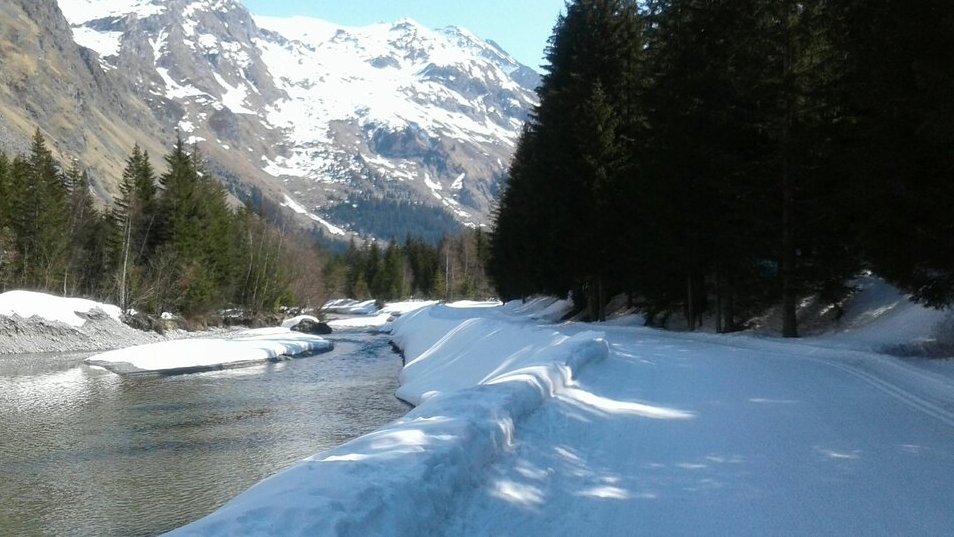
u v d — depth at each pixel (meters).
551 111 33.75
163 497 11.99
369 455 6.23
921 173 14.97
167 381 27.00
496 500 6.24
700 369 14.77
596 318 35.44
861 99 15.24
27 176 54.03
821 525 5.88
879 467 7.45
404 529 4.96
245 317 63.03
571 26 33.47
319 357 36.84
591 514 6.20
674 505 6.44
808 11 20.56
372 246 133.50
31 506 11.55
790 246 21.89
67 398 22.72
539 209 35.72
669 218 25.16
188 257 54.38
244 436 16.69
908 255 15.81
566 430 8.98
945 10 12.41
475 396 9.13
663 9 25.88
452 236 151.12
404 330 46.12
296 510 4.68
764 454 8.11
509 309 57.00
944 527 5.77
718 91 23.41
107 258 56.62
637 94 29.12
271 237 73.56
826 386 12.35
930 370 13.30
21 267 51.84
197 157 63.09
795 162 21.52
